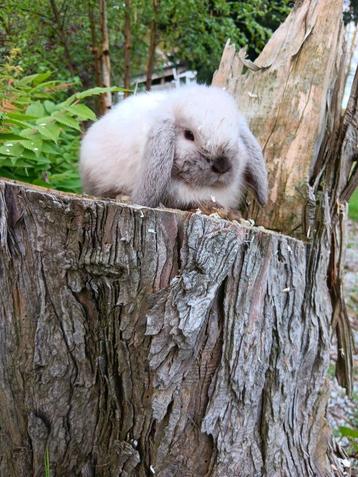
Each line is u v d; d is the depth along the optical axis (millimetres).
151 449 346
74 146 670
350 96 510
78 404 346
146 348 326
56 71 824
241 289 336
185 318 313
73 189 574
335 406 729
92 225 307
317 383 431
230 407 355
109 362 340
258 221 501
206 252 307
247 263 333
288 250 366
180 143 419
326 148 521
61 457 354
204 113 421
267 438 377
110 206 303
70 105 503
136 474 352
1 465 345
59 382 336
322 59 509
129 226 306
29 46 798
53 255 313
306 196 481
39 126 463
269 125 519
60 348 330
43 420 341
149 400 335
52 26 844
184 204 428
